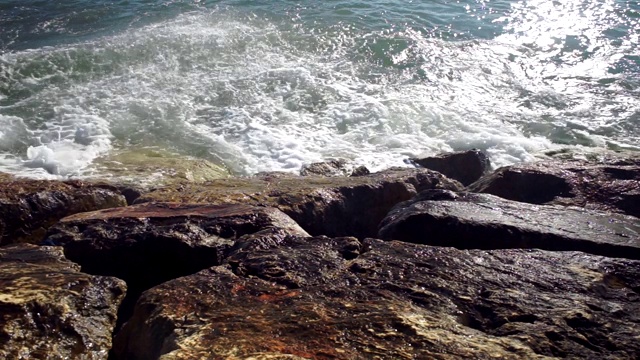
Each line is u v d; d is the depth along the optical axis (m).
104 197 8.62
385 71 15.80
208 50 16.64
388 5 20.45
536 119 13.64
